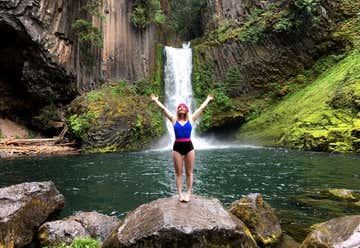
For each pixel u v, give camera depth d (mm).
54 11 27656
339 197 11227
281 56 33438
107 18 32688
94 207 10852
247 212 7793
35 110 31203
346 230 6168
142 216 6309
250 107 33188
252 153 22859
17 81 30266
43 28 26703
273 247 7402
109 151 25672
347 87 24906
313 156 20094
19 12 25047
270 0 35500
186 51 37312
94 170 17203
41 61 27547
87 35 29406
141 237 5766
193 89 35719
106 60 32375
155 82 34938
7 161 20625
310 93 29266
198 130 33062
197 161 19781
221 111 33375
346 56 30781
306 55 33000
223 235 5922
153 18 36125
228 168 17203
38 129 30938
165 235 5695
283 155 21141
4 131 29516
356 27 31484
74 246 6758
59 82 29438
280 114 29797
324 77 30531
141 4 35062
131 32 34656
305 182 13594
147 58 35406
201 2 43406
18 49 27562
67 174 16203
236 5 38062
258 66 34094
